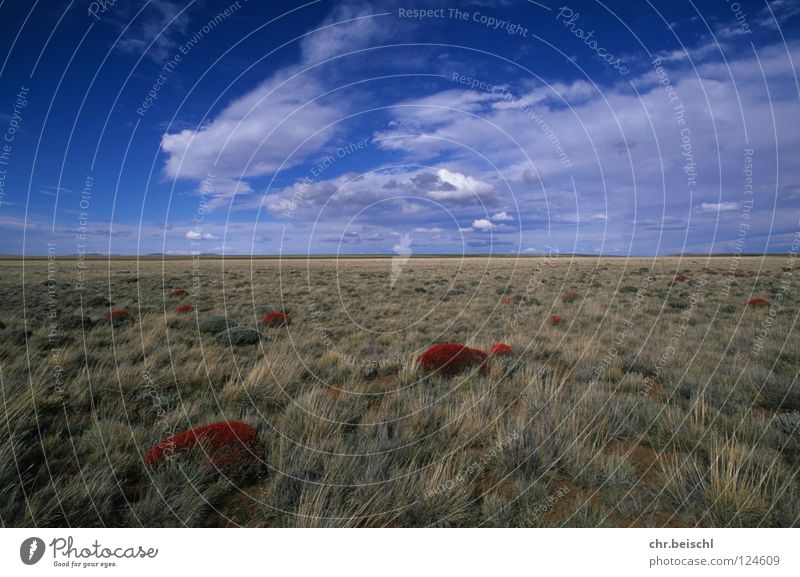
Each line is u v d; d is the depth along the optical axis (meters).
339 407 6.48
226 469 4.53
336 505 4.17
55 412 5.97
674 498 4.32
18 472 4.29
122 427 5.49
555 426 5.62
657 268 40.38
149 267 50.09
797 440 5.16
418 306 18.78
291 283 29.36
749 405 6.47
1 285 24.02
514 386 7.48
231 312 15.95
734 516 4.06
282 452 4.90
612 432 5.64
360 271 42.78
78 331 11.02
